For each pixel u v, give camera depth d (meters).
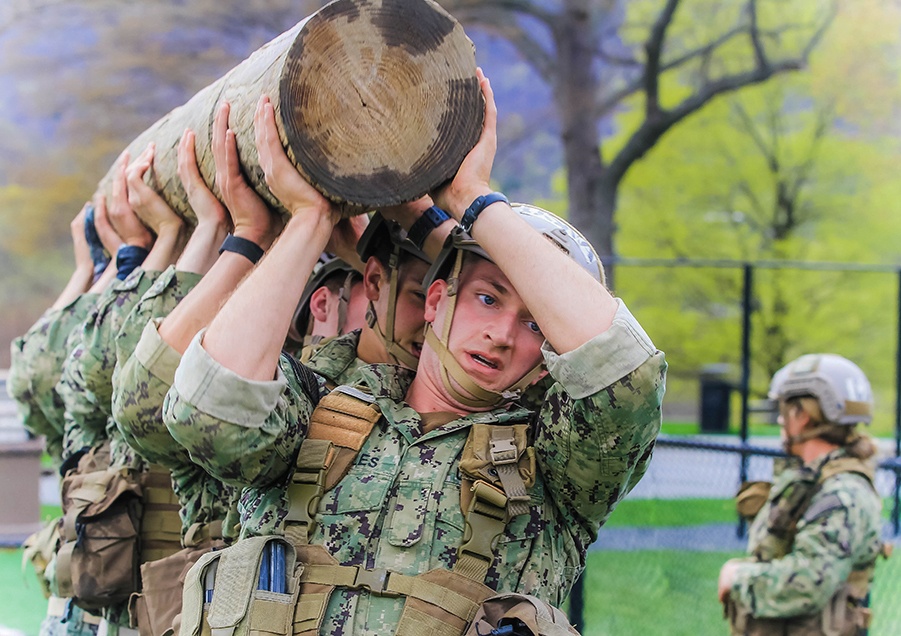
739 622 6.04
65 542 5.01
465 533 3.17
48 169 25.50
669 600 10.05
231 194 3.71
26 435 13.83
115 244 5.65
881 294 24.64
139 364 3.63
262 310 3.25
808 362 6.32
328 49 3.26
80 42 23.75
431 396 3.46
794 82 26.83
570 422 3.19
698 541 11.99
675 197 27.67
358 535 3.21
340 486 3.28
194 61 22.66
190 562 4.29
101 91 23.31
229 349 3.21
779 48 26.09
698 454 14.16
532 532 3.26
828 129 27.66
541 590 3.25
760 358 24.48
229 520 3.96
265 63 3.53
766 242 28.03
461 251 3.42
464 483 3.24
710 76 26.94
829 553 5.86
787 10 26.09
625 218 27.75
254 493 3.49
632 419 3.12
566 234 3.45
